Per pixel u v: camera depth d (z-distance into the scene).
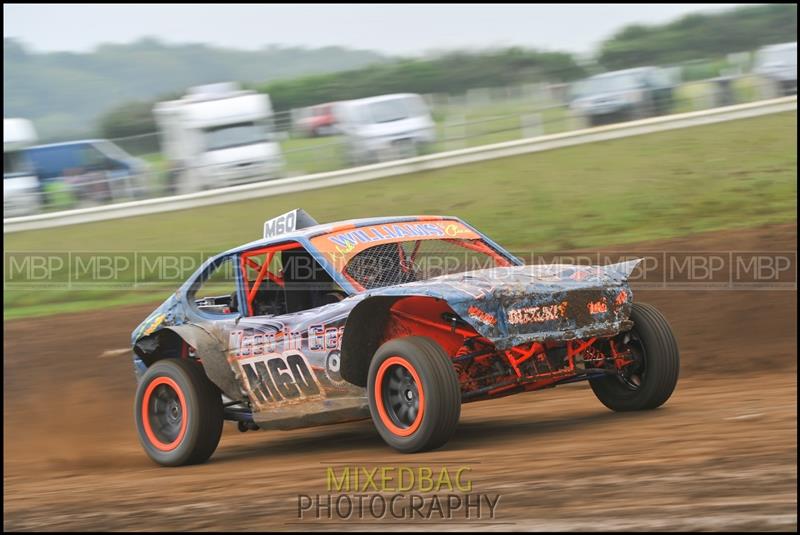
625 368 12.76
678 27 71.56
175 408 13.27
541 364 11.77
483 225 37.75
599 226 35.38
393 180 46.06
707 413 12.44
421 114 48.56
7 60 154.62
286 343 12.26
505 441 11.76
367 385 11.36
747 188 37.88
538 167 45.41
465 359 11.34
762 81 51.41
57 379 23.16
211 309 14.00
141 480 11.97
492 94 54.28
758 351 18.98
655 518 7.64
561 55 71.44
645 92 50.47
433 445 10.84
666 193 39.00
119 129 71.25
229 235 39.69
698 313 22.47
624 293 12.06
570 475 9.28
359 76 76.12
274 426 12.48
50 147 45.66
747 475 8.67
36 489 11.96
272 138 46.97
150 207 44.56
